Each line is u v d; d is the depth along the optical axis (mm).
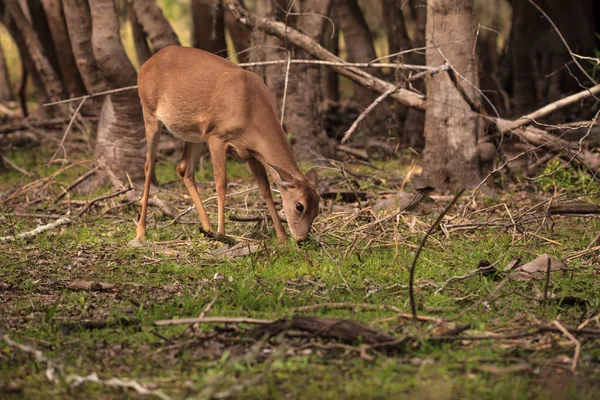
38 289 10234
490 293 9352
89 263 11500
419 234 12109
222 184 12359
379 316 8820
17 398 6980
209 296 9609
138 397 6980
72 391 7117
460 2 15203
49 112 23328
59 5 21812
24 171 17562
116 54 16156
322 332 7996
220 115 12148
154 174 16469
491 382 7129
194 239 12625
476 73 15531
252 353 7414
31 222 14047
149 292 10039
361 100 22266
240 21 16016
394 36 21188
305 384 7145
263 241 11219
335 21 22844
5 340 7926
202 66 12398
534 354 7707
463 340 8078
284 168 12031
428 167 15875
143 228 12711
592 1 23625
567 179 15484
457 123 15508
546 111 15336
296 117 19188
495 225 12109
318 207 11812
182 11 37406
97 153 16703
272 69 18812
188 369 7535
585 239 12141
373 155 20094
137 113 16531
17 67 33438
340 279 10180
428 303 9328
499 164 16281
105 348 8133
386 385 7035
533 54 22547
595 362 7570
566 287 9781
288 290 9797
